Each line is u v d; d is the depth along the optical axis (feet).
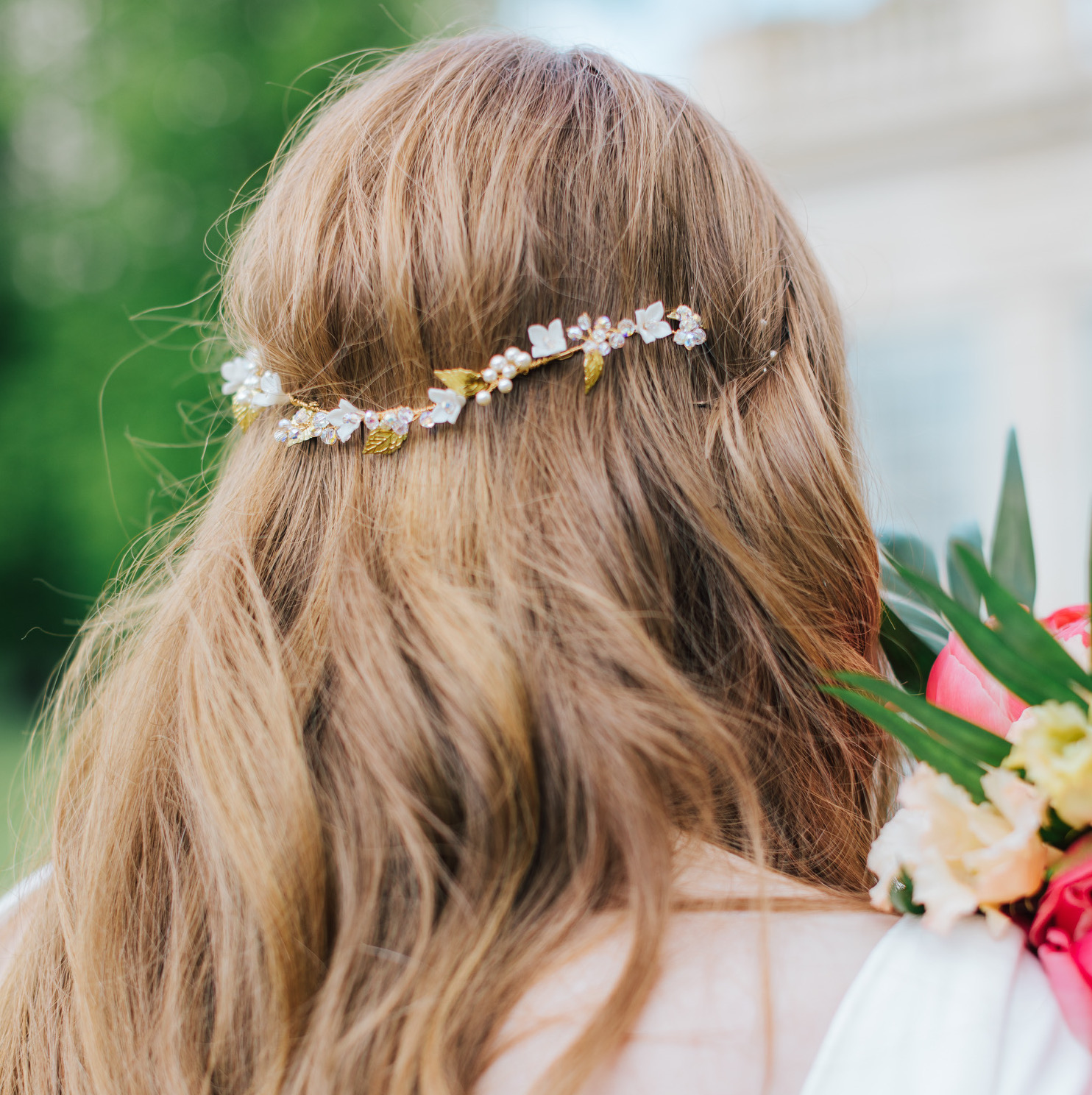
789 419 2.64
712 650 2.43
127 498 23.62
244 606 2.46
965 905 1.83
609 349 2.39
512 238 2.35
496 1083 1.89
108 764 2.65
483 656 2.12
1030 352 19.19
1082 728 1.82
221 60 24.47
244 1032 2.16
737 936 1.99
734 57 21.70
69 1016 2.56
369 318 2.41
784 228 2.92
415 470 2.38
